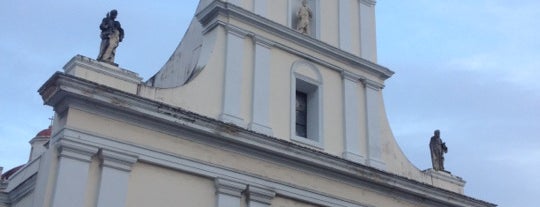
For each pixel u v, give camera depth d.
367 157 20.83
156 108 16.33
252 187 17.45
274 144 18.09
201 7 20.42
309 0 22.52
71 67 16.17
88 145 15.23
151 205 15.77
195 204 16.48
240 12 19.42
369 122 21.39
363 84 22.03
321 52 21.14
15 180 19.70
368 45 22.75
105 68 16.39
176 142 16.67
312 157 18.78
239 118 18.33
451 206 22.12
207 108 17.89
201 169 16.78
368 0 23.66
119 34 17.27
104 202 15.06
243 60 19.27
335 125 20.62
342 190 19.48
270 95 19.34
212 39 19.09
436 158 23.11
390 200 20.62
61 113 15.60
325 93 20.84
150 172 16.08
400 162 21.81
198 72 18.25
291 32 20.42
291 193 18.19
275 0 20.95
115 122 15.88
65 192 14.59
